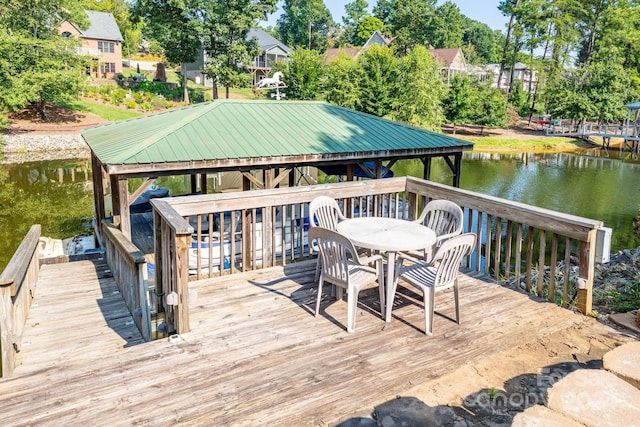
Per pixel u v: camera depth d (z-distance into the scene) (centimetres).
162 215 384
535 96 4097
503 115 3416
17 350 407
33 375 297
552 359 325
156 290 436
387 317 377
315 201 464
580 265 397
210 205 461
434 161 2631
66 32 3603
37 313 512
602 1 4150
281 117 959
